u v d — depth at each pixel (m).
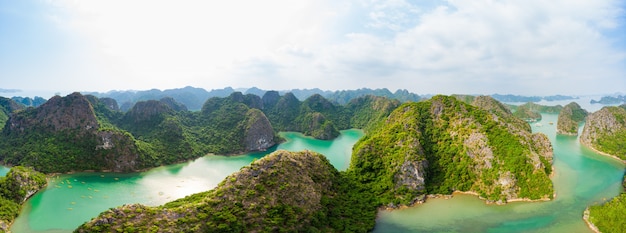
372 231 91.19
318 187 100.06
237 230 76.06
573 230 91.00
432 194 114.88
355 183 117.69
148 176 150.38
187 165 172.88
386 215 100.81
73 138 162.50
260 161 94.31
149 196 123.75
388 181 117.56
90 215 106.31
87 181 139.50
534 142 139.88
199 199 91.81
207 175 153.75
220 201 81.94
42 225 99.31
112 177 146.62
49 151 154.25
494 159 118.44
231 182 87.38
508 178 111.44
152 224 72.00
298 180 94.94
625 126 189.88
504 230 91.38
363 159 129.75
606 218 90.62
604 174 141.62
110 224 69.69
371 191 114.50
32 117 177.50
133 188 132.62
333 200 99.81
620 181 132.75
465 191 116.50
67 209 110.38
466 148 127.00
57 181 136.88
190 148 192.25
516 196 109.31
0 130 192.75
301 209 87.19
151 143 185.75
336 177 113.50
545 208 103.62
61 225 99.56
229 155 198.25
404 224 95.19
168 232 70.81
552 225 93.69
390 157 125.56
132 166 157.38
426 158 128.12
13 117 181.88
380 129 167.25
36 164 145.75
